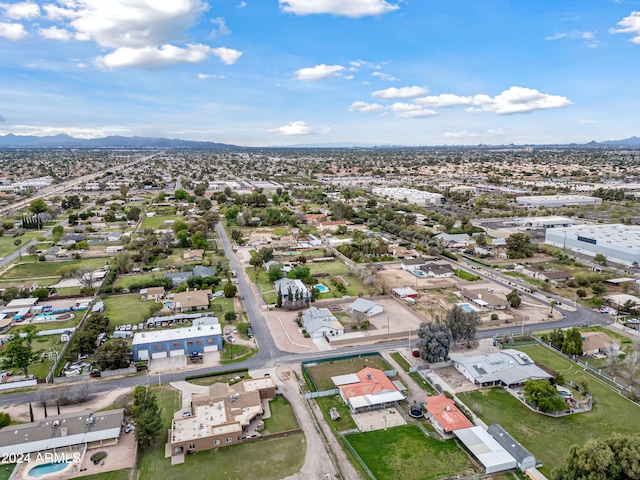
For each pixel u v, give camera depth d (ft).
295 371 299.17
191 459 215.72
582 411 254.47
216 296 436.76
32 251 569.23
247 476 203.82
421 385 282.56
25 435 221.25
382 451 221.25
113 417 237.66
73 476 202.80
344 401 264.31
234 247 630.74
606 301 422.00
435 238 638.12
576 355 321.32
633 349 312.09
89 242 639.35
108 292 441.68
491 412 253.24
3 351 303.27
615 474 184.03
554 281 481.46
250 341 342.85
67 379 286.05
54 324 371.15
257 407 249.96
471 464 212.64
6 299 409.90
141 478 202.39
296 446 225.35
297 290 409.90
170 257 574.15
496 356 305.94
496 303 405.59
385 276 504.84
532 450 221.25
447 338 304.91
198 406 249.34
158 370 300.20
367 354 321.32
